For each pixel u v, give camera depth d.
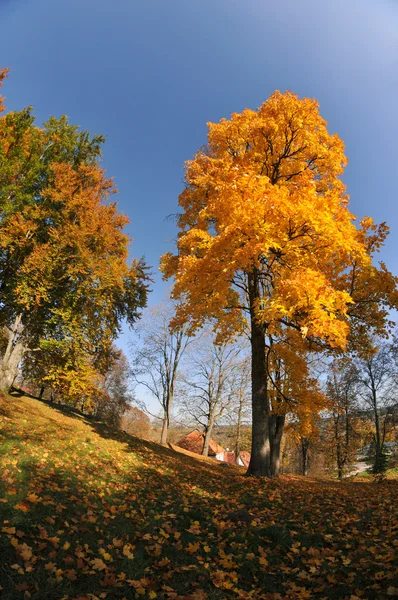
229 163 9.70
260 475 10.11
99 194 16.25
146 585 3.08
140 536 4.09
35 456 6.29
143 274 17.47
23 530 3.47
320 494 8.24
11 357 14.88
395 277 9.63
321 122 9.70
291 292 7.51
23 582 2.71
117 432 13.77
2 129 13.47
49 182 15.17
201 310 9.62
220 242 8.02
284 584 3.44
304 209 7.46
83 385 15.34
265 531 4.77
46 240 15.16
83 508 4.52
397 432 29.56
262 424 10.49
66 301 14.51
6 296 14.30
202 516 5.24
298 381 11.80
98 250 14.90
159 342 24.00
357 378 27.05
